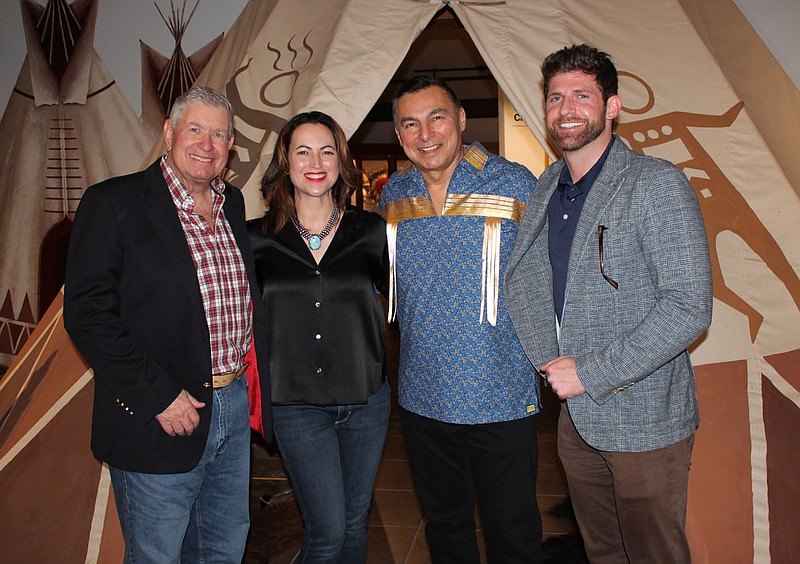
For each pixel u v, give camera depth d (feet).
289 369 7.20
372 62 10.61
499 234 7.20
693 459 8.80
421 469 7.72
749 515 8.42
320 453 7.20
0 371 13.44
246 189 10.44
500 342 7.21
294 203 7.42
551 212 6.89
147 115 12.83
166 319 6.34
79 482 8.85
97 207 6.18
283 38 11.19
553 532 10.27
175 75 12.62
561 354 6.56
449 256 7.25
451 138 7.13
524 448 7.35
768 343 9.15
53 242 13.37
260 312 7.04
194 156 6.35
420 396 7.45
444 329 7.25
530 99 10.49
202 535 7.22
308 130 7.12
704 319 5.82
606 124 6.46
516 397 7.27
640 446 6.31
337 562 7.32
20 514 8.78
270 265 7.30
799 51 10.81
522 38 10.67
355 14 10.77
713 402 9.00
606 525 7.21
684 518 6.63
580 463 7.06
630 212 6.14
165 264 6.31
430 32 19.25
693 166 9.87
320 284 7.22
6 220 13.48
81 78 13.20
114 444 6.32
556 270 6.76
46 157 13.38
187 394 6.34
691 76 10.27
